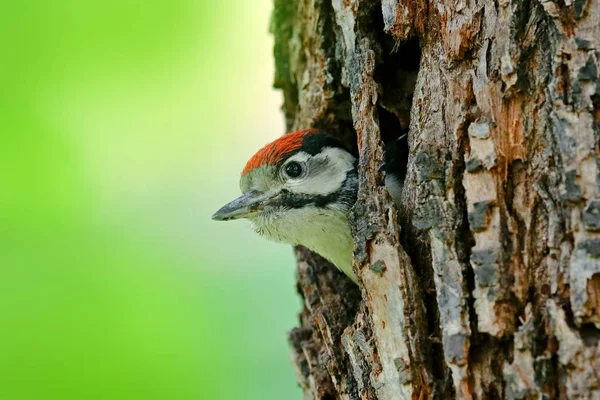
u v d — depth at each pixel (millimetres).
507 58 5691
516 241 5473
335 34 8070
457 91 6059
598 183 5199
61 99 10875
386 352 5910
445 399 5668
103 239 10516
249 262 11000
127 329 9938
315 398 7359
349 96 8297
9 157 10469
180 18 11352
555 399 5105
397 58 7410
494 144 5656
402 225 6289
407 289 5930
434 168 5934
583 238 5180
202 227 11141
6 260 10055
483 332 5410
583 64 5387
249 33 12000
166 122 11492
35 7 10703
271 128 12016
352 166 8414
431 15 6547
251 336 10312
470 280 5598
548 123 5473
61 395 9477
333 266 8727
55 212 10414
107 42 11016
